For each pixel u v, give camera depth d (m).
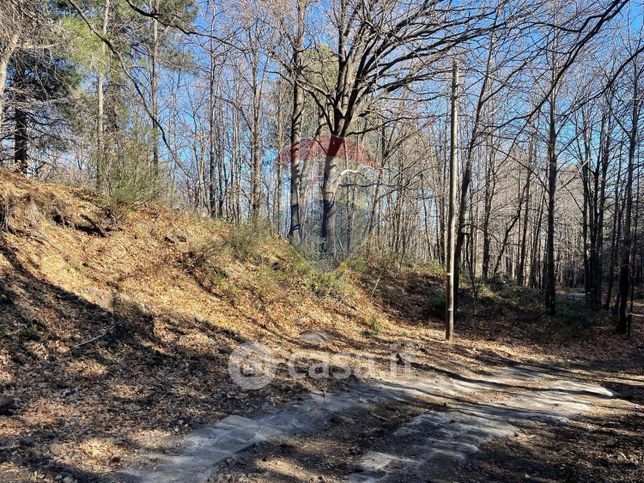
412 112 17.42
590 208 20.52
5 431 3.91
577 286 44.28
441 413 6.08
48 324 6.08
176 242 10.40
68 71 10.70
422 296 16.44
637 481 4.15
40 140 13.32
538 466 4.46
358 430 5.20
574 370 10.09
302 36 12.01
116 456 3.84
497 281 19.77
